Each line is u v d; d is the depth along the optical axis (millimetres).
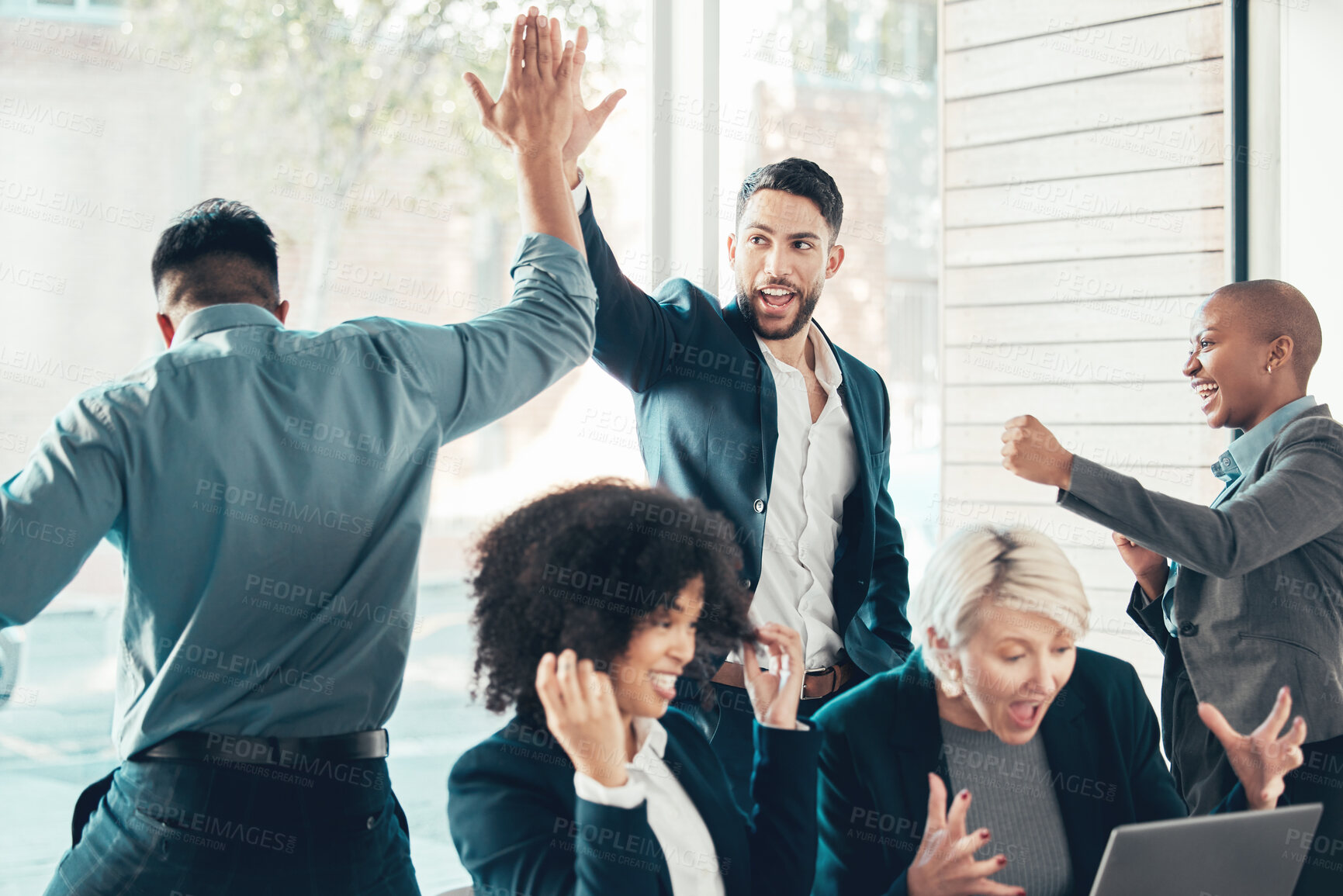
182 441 1215
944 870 1109
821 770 1304
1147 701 1384
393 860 1333
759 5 2434
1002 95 2947
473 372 1406
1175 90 2721
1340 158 2559
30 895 2020
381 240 3170
